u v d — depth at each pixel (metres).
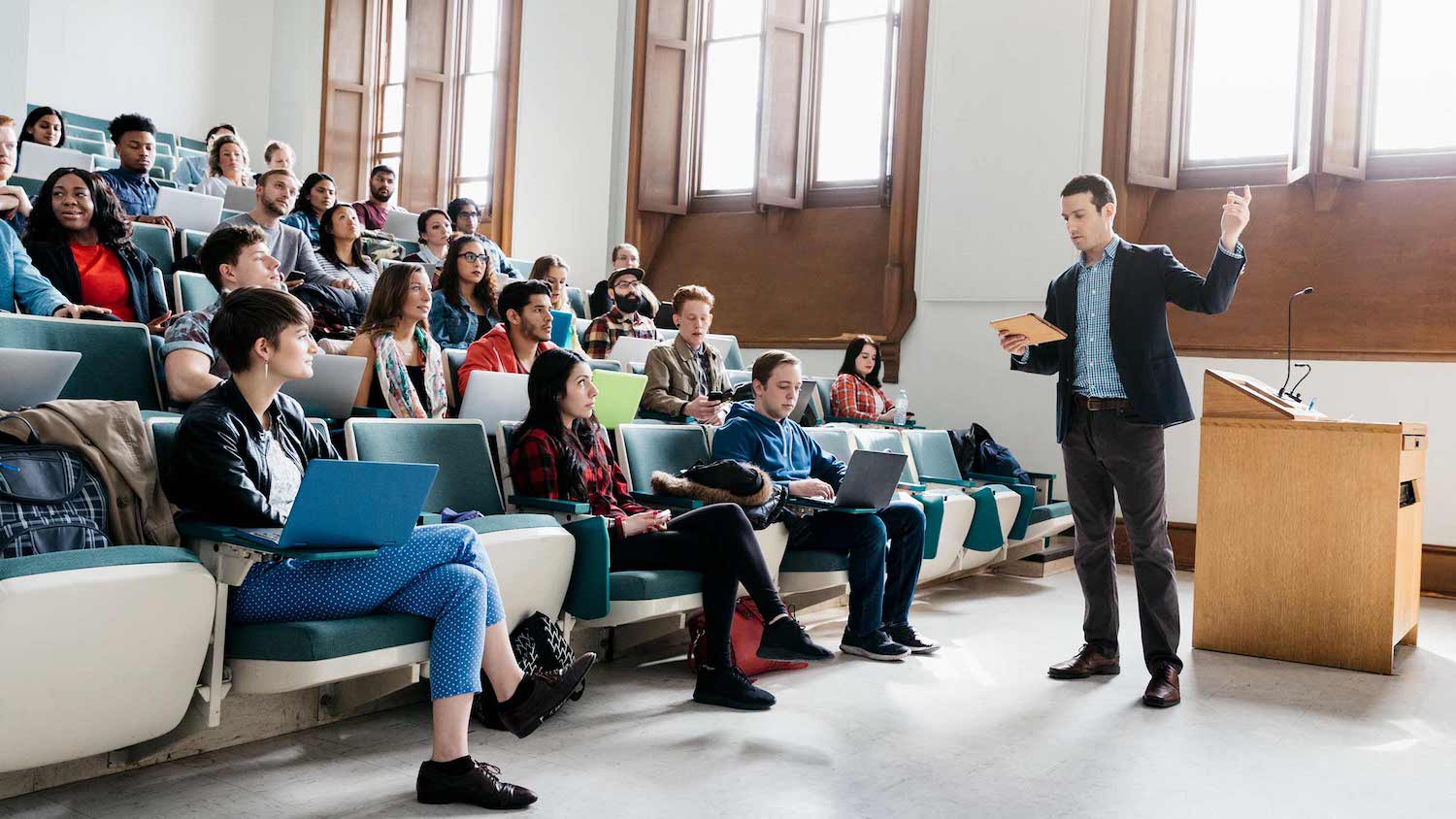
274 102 10.27
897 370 6.86
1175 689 3.14
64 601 1.70
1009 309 6.52
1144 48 6.25
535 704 2.39
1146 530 3.25
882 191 7.22
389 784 2.21
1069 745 2.70
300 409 2.42
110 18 9.55
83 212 3.21
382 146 9.91
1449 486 5.48
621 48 7.86
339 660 2.05
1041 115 6.45
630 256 6.38
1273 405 3.79
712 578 2.95
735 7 7.85
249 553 1.98
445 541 2.24
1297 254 6.00
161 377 2.73
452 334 4.40
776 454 3.67
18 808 1.98
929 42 6.83
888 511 3.71
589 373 3.01
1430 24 5.84
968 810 2.23
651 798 2.21
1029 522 5.18
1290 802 2.37
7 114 4.91
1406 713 3.12
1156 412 3.18
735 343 6.11
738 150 7.84
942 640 3.88
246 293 2.20
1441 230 5.71
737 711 2.87
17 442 2.01
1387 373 5.64
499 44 8.41
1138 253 3.26
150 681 1.86
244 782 2.18
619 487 3.21
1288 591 3.74
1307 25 5.88
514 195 8.31
